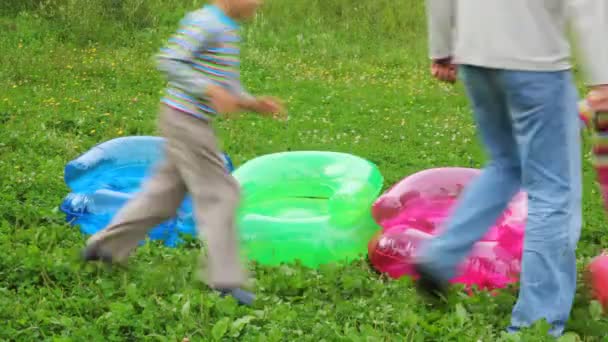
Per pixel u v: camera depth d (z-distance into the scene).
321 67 12.58
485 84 3.65
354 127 9.07
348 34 14.53
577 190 3.62
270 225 4.91
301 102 10.30
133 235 4.23
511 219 4.70
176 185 4.15
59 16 13.54
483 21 3.50
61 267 4.40
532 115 3.49
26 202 5.66
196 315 3.88
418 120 9.53
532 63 3.42
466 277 4.44
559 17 3.44
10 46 12.12
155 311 3.88
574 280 3.74
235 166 7.24
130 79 10.98
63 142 7.48
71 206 5.34
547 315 3.68
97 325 3.76
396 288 4.30
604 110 3.29
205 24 3.85
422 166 7.55
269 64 12.41
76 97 9.60
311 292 4.25
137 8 13.94
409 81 11.93
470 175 5.24
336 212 5.02
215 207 3.96
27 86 10.14
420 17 14.99
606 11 3.23
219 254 3.95
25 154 7.05
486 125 3.83
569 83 3.52
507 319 3.95
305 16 14.92
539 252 3.62
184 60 3.83
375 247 4.76
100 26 13.45
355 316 3.97
